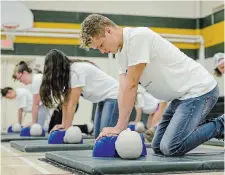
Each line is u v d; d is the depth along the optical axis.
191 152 2.70
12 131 6.64
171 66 2.32
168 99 2.49
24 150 3.35
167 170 2.00
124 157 2.21
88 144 3.43
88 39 2.25
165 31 8.54
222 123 2.48
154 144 2.58
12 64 7.74
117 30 2.28
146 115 6.95
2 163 2.54
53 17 7.91
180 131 2.35
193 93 2.36
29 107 6.55
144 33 2.23
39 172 2.10
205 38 8.42
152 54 2.28
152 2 8.51
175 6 8.62
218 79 7.24
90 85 3.39
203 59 8.38
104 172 1.91
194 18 8.69
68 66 3.33
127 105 2.29
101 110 3.50
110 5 8.27
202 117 2.38
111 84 3.42
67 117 3.61
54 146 3.37
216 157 2.36
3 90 6.43
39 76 4.84
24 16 6.32
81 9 8.09
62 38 7.88
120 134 2.27
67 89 3.37
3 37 7.50
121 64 2.41
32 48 7.73
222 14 7.81
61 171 2.14
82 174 1.99
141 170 1.96
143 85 2.47
